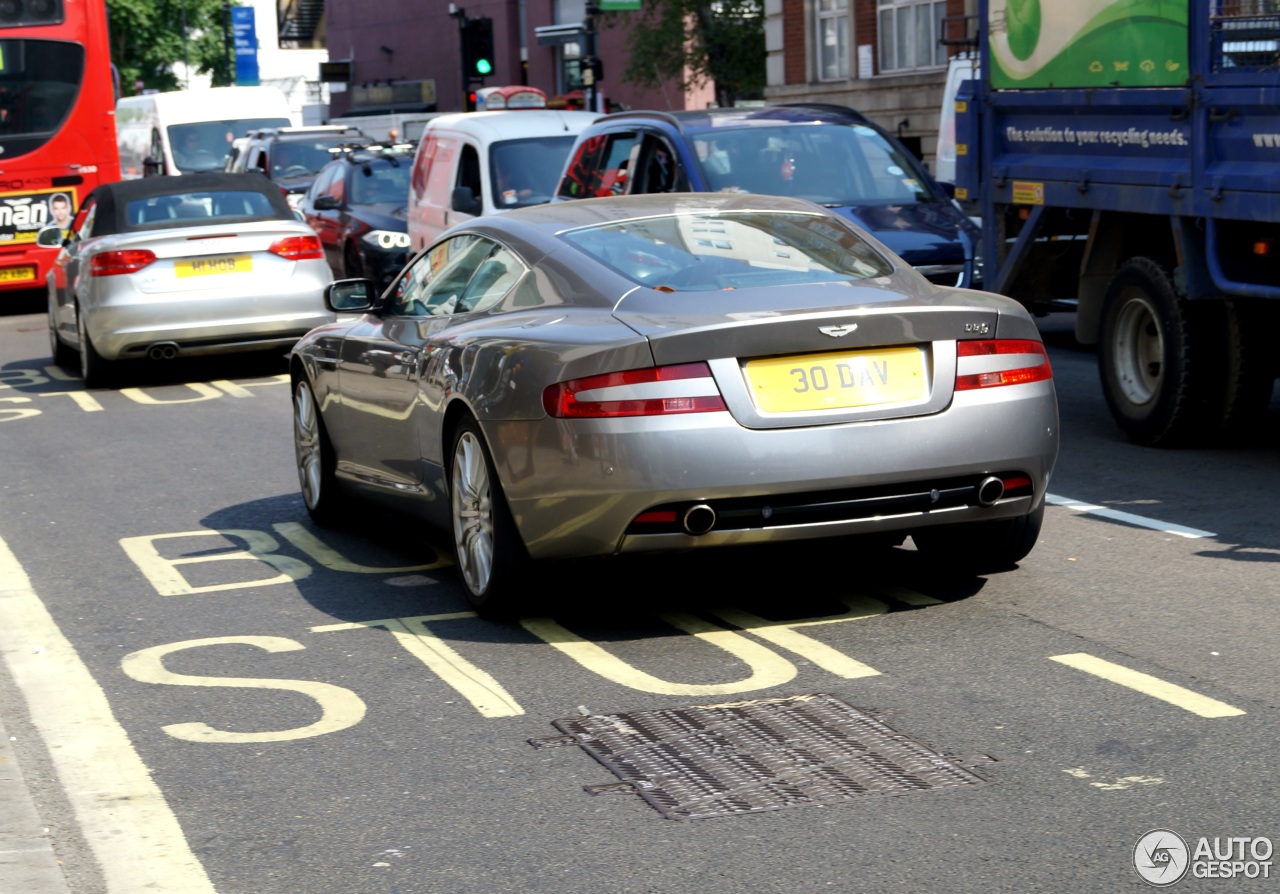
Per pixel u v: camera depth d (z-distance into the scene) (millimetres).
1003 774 7203
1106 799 6867
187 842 6859
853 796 7039
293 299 22484
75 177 32906
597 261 10086
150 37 112562
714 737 7867
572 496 9141
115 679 9312
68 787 7574
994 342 9523
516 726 8172
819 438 9047
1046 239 16656
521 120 25516
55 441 18484
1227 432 15031
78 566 12266
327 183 32281
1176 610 9680
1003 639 9234
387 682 8984
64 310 24125
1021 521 10219
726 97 58250
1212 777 7051
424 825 6934
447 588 11055
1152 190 14383
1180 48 13734
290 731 8242
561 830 6812
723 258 10094
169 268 22156
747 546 10180
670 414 8945
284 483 15328
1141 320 15234
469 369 9914
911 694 8359
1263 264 13453
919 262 17125
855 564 11102
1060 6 15547
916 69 48438
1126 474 13969
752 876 6270
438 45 85938
